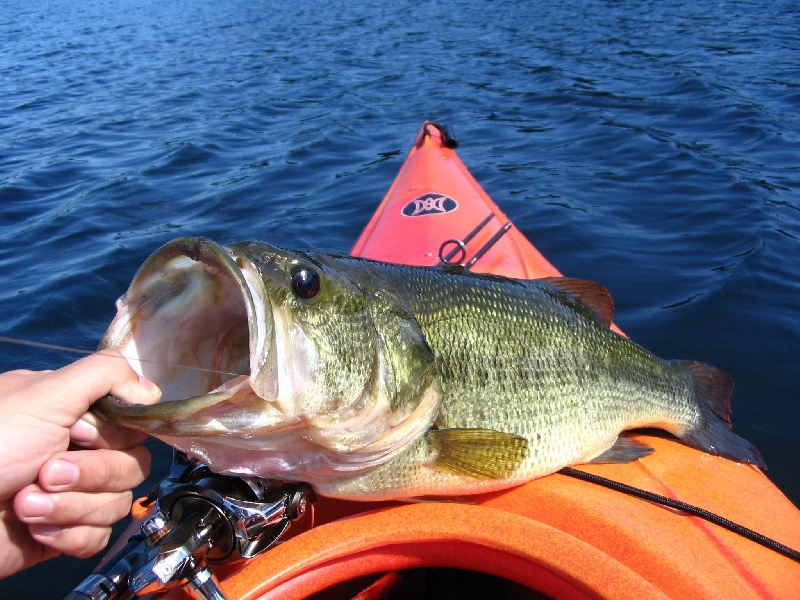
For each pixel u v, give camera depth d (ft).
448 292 1.77
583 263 3.95
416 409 1.62
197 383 1.32
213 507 1.42
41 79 10.43
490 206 3.70
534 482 1.78
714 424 2.21
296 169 5.90
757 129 6.33
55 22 17.99
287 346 1.37
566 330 1.93
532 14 15.08
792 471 2.46
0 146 6.85
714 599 1.42
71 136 7.14
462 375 1.75
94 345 3.40
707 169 5.44
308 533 1.53
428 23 14.92
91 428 1.17
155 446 2.75
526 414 1.82
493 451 1.69
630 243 4.20
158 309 1.28
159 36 14.94
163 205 5.17
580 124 7.07
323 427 1.44
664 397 2.11
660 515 1.69
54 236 4.63
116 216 4.94
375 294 1.58
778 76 8.25
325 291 1.45
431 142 4.49
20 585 2.22
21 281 4.03
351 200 5.15
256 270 1.30
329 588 1.71
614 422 1.99
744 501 1.84
